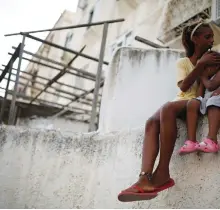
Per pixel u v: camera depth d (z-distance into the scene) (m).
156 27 8.28
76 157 3.56
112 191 3.14
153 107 4.23
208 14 5.55
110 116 4.05
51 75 14.52
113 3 11.30
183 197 2.49
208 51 2.72
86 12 13.74
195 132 2.44
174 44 6.33
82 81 11.88
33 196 3.55
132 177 3.00
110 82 4.28
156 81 4.35
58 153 3.65
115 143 3.32
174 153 2.67
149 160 2.40
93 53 11.82
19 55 5.55
